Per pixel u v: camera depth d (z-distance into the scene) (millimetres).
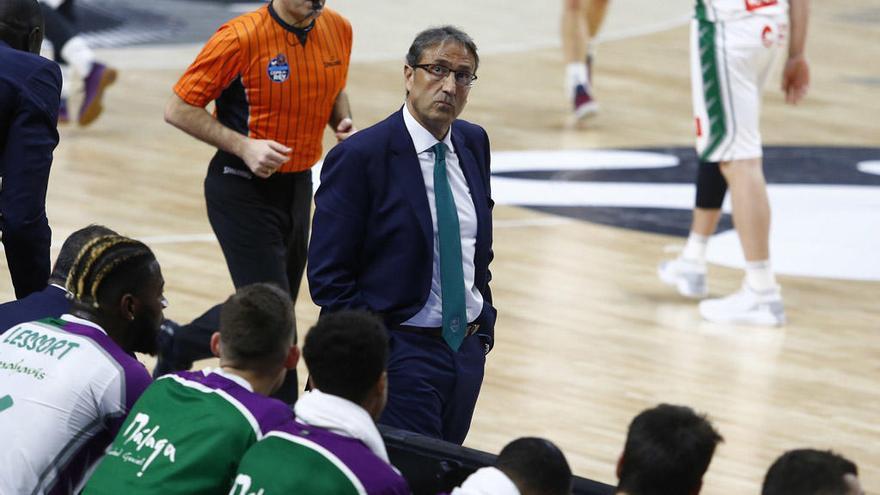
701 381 19406
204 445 9914
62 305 11711
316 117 16266
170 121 15695
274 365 10430
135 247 11227
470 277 13477
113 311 11094
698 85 22438
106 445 10844
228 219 16219
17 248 13500
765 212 22266
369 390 9812
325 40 16172
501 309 22250
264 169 15445
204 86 15594
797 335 21875
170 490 9852
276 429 9625
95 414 10719
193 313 20703
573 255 25828
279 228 16469
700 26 22266
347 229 13078
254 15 15836
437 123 13055
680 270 23781
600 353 20359
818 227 28484
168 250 24141
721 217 29438
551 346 20531
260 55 15734
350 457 9352
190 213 26875
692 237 23719
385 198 13094
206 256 23922
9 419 10641
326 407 9648
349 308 13156
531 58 46906
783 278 25047
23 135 13406
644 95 41969
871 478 16234
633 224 28203
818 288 24547
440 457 10633
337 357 9688
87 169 29656
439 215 13148
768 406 18500
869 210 29922
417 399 13117
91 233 11953
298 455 9367
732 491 15562
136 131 33719
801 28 22766
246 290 10523
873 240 27672
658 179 32094
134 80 39594
